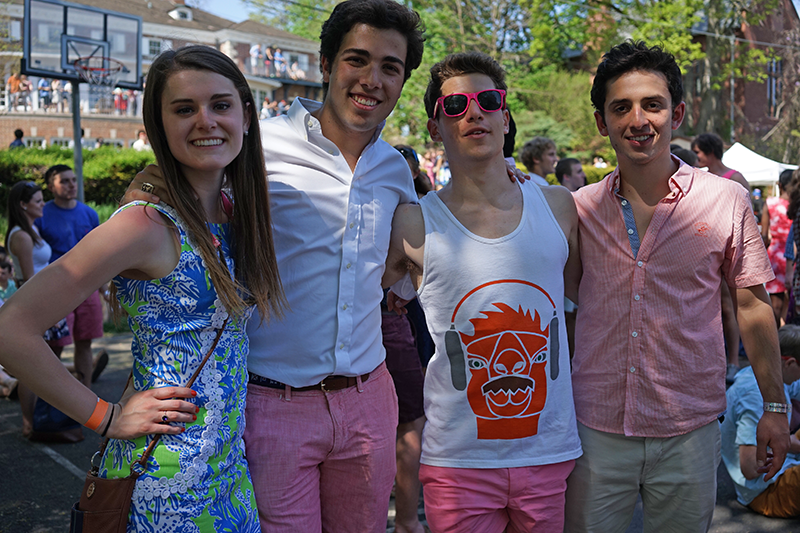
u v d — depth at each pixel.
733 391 3.59
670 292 2.13
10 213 4.98
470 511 2.10
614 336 2.18
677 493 2.20
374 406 2.19
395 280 2.31
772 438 2.20
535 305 2.07
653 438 2.17
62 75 11.16
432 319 2.14
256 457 2.04
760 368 2.21
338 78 2.07
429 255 2.11
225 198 2.01
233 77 1.78
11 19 19.33
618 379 2.17
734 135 26.69
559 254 2.13
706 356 2.15
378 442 2.18
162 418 1.64
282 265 2.08
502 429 2.07
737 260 2.16
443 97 2.09
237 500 1.82
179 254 1.69
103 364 5.83
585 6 21.84
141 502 1.65
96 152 18.05
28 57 10.94
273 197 2.06
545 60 24.72
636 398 2.16
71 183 5.41
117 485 1.65
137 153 17.41
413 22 2.12
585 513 2.25
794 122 25.91
